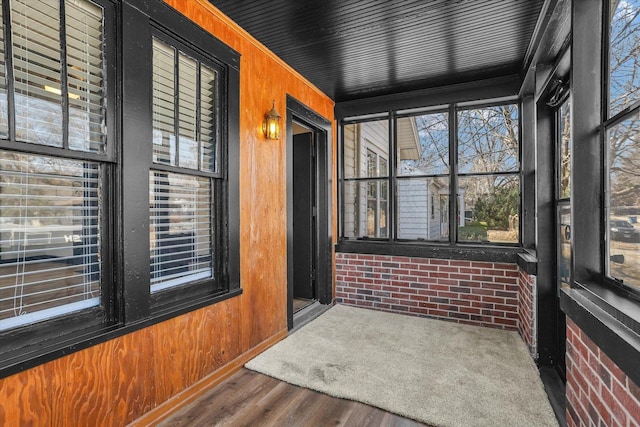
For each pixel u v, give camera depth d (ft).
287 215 10.55
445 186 12.35
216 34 7.65
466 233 11.94
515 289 10.84
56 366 4.73
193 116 7.41
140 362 5.90
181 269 7.30
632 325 3.55
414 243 12.69
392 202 13.00
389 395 7.07
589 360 4.67
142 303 5.98
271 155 9.72
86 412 5.07
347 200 14.34
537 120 8.66
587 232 5.01
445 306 11.86
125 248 5.73
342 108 13.61
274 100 9.82
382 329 10.89
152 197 6.68
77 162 5.39
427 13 7.46
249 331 8.73
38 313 4.95
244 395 7.16
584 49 4.96
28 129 4.79
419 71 10.66
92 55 5.54
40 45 4.93
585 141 4.98
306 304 13.23
